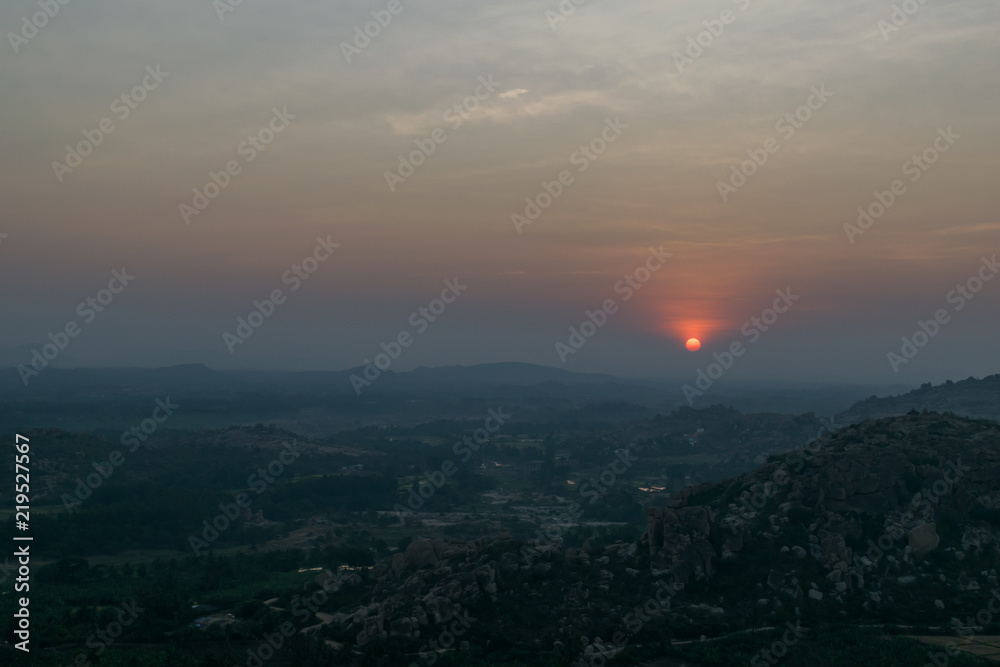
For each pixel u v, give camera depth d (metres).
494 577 103.81
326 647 93.75
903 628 96.62
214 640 104.81
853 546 110.12
